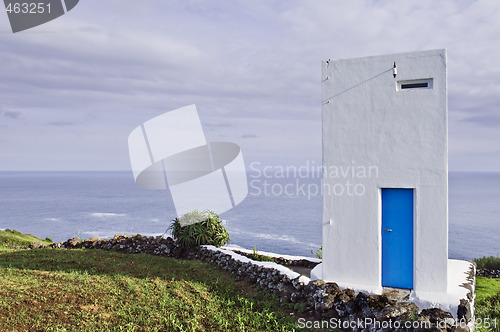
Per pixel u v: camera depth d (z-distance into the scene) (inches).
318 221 2372.0
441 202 346.6
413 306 280.4
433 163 348.8
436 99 347.6
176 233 561.3
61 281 390.6
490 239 1854.1
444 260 344.8
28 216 2957.7
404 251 365.4
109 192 5482.3
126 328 288.7
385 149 364.2
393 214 369.1
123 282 391.5
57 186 7475.4
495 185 6358.3
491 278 562.9
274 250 1530.5
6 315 299.6
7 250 602.5
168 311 321.1
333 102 382.0
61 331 278.2
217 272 444.8
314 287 331.9
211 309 325.4
